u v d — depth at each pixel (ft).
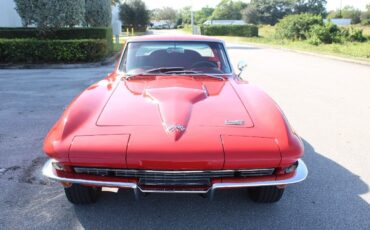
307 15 104.42
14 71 37.76
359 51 61.05
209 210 10.00
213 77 12.59
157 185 8.47
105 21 66.44
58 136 8.46
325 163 13.53
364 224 9.46
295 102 23.62
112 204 10.23
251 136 8.43
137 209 10.00
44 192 10.90
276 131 8.66
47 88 27.61
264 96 10.63
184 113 8.98
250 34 153.48
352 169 13.00
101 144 8.09
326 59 53.06
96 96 10.22
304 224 9.43
